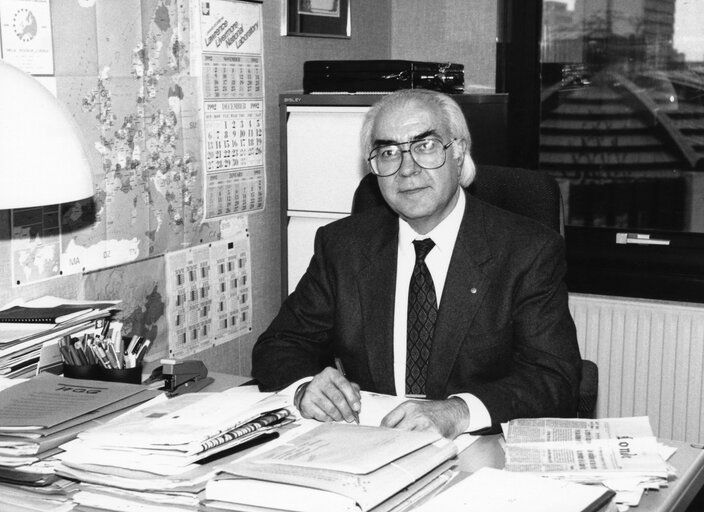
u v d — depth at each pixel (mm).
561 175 3109
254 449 1347
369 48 3219
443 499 1197
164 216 2326
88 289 2098
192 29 2371
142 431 1323
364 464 1203
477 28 3162
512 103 3127
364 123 1927
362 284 1914
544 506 1163
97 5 2039
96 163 2076
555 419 1566
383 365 1854
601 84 3000
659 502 1277
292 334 2025
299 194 2639
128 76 2152
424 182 1795
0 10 1796
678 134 2916
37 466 1316
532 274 1819
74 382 1604
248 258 2709
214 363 2602
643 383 2900
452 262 1836
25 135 1369
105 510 1258
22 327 1754
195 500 1216
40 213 1945
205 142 2451
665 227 2992
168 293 2375
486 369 1807
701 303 2912
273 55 2729
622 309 2906
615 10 2939
